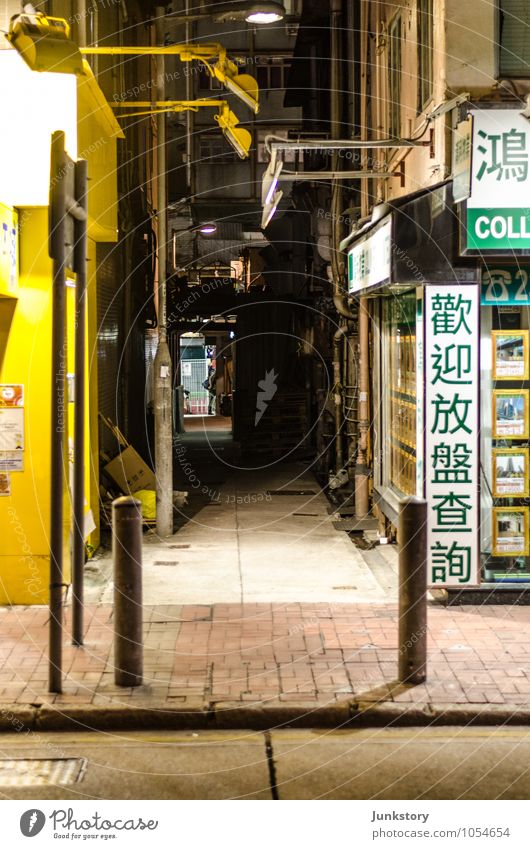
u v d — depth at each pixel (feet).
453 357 26.13
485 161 25.16
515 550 26.94
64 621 25.09
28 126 26.02
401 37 32.68
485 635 23.73
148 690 20.06
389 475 35.81
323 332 57.57
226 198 112.06
